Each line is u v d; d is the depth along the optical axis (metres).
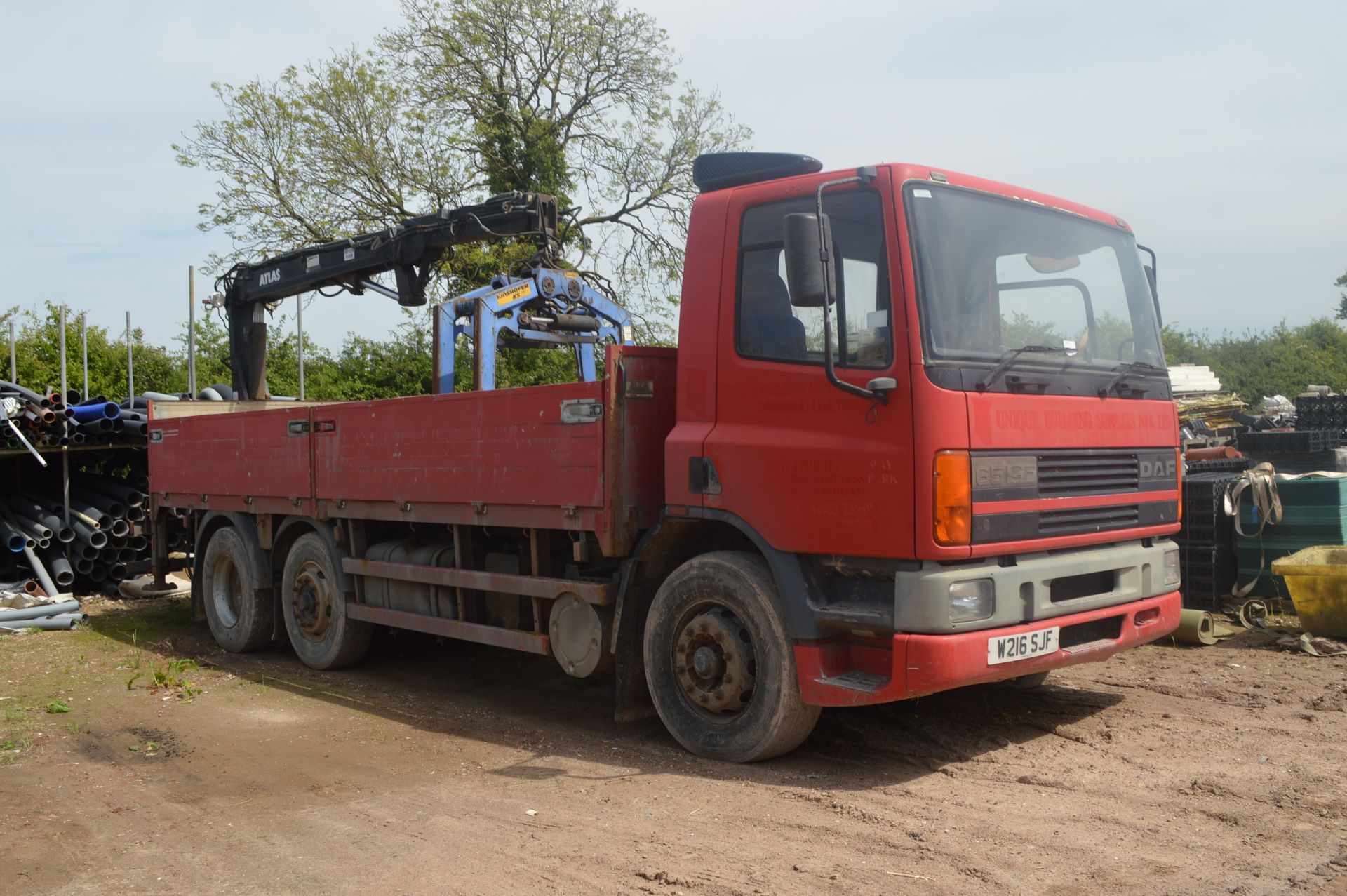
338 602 8.06
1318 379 27.77
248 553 9.01
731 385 5.36
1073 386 5.30
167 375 26.39
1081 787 4.69
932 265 4.80
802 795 4.72
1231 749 5.22
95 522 12.04
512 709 6.84
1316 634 7.63
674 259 26.39
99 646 9.41
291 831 4.50
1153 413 5.79
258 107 25.11
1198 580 8.77
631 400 5.72
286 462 8.45
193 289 13.73
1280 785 4.62
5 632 10.04
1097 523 5.34
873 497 4.74
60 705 6.98
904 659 4.63
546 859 4.04
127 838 4.47
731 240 5.44
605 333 9.49
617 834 4.30
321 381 26.55
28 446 11.52
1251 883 3.58
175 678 7.88
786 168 5.61
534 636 6.44
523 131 26.33
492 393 6.42
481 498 6.50
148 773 5.48
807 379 5.03
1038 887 3.61
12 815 4.80
